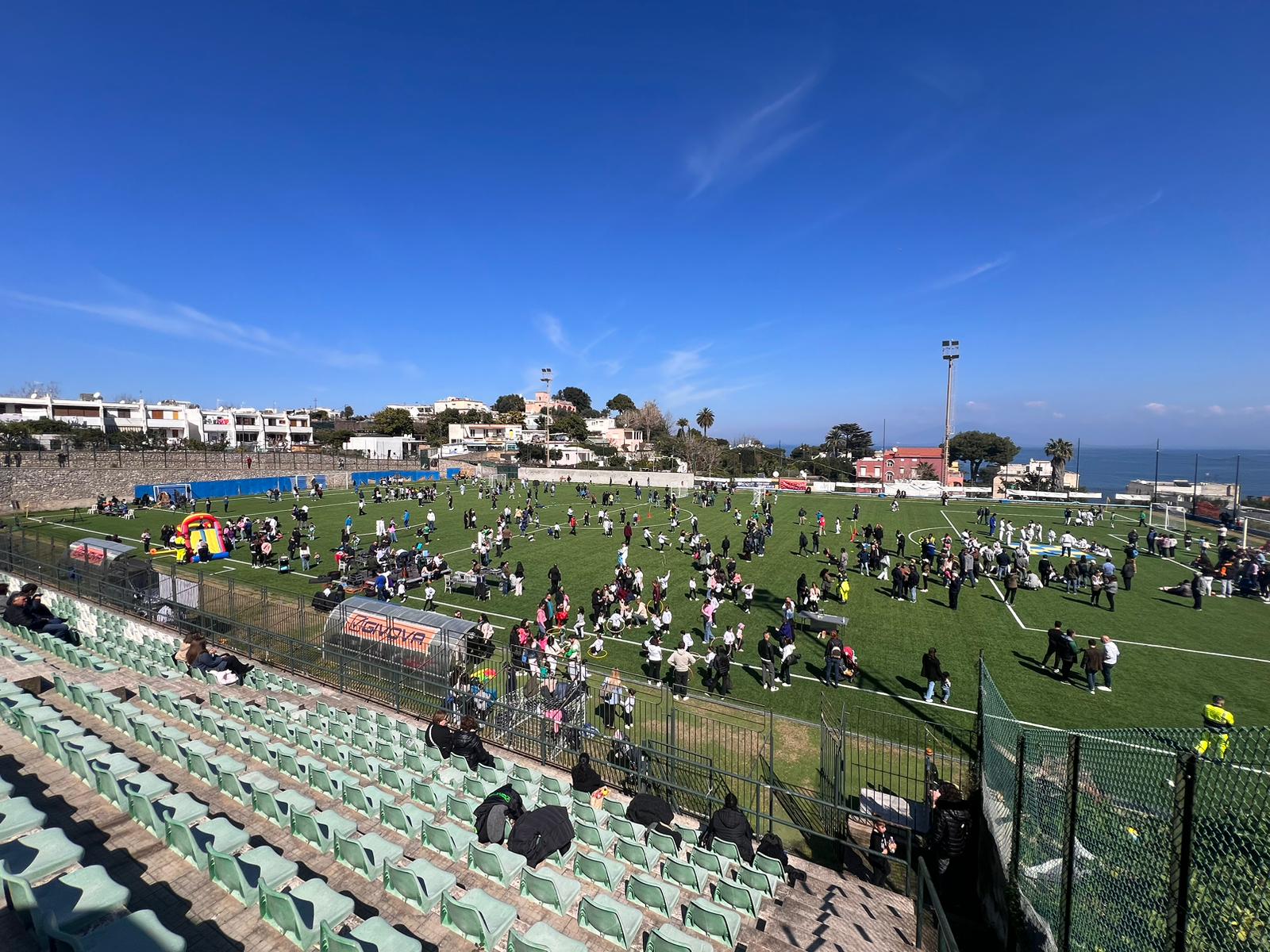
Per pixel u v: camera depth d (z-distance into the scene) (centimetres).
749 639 2247
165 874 670
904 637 2264
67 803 785
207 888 652
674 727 1395
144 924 524
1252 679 1883
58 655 1408
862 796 1241
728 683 1767
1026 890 747
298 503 5559
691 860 849
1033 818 741
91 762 815
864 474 11094
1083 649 1948
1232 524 4719
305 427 13738
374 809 877
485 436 13912
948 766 1384
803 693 1795
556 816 805
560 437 13125
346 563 3050
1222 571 2956
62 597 2102
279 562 3073
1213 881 505
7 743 938
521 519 4528
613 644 2184
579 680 1491
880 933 771
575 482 8456
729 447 13312
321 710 1277
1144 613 2562
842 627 2377
